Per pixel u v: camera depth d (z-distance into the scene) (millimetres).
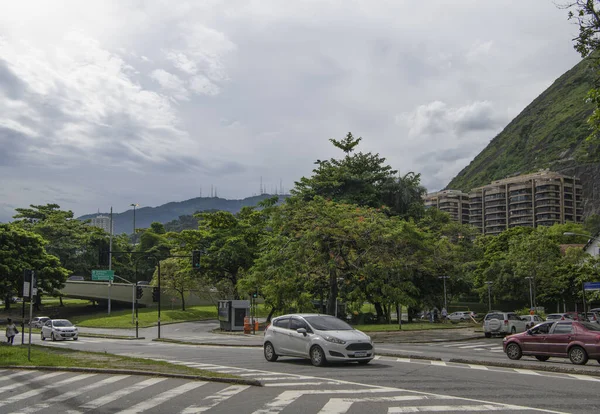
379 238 45094
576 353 20297
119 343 38438
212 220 75188
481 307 90062
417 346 32000
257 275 47625
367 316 60844
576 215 172125
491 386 13625
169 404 11414
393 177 71750
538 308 66062
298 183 70938
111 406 11367
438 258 58719
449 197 194250
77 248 95375
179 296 93375
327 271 45688
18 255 71438
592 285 40562
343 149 76125
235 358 22312
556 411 10367
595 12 22344
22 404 11883
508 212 180375
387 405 10977
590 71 23375
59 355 23219
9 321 32688
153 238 121562
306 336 18828
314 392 12633
